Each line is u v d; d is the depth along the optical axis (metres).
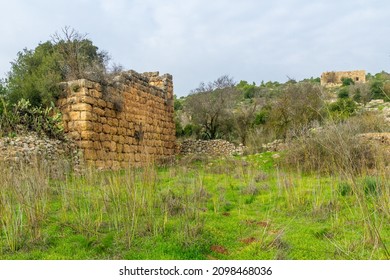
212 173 13.35
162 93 24.12
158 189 8.60
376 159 8.91
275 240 5.78
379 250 5.20
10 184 6.59
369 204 7.26
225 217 7.39
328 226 6.66
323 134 11.80
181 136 32.56
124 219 6.38
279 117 23.92
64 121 15.99
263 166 16.11
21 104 14.76
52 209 7.43
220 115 32.38
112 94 17.91
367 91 38.75
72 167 12.23
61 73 18.50
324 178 10.48
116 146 18.08
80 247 5.66
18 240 5.73
